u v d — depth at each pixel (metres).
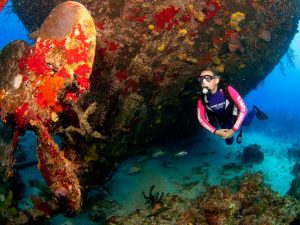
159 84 3.32
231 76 4.14
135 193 4.11
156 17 3.22
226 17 3.58
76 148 2.76
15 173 3.67
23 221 2.66
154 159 4.86
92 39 1.96
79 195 2.12
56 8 2.05
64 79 2.03
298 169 5.04
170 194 3.94
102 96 2.83
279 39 4.47
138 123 3.34
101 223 3.48
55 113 2.15
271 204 2.91
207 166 4.89
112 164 3.42
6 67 2.19
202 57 3.53
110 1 3.21
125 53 3.05
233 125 2.86
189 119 4.54
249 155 5.34
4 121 2.21
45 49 2.04
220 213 2.79
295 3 4.52
